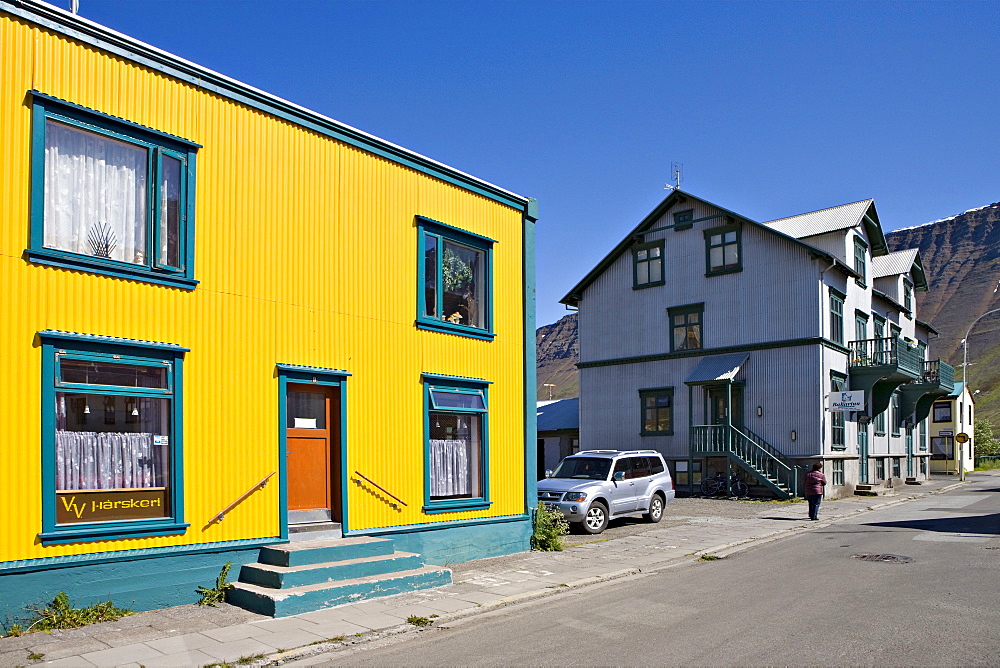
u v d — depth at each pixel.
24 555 8.17
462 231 13.76
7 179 8.36
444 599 9.95
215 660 7.23
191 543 9.56
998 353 165.75
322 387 11.43
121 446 9.12
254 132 10.78
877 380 30.72
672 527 18.77
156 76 9.75
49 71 8.77
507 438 14.48
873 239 35.16
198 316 9.92
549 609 9.55
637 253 33.12
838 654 7.11
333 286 11.60
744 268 30.03
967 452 58.16
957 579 11.02
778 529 18.47
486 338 14.22
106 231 9.21
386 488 12.09
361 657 7.54
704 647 7.47
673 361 31.50
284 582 9.30
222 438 10.02
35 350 8.43
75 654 7.35
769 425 28.86
